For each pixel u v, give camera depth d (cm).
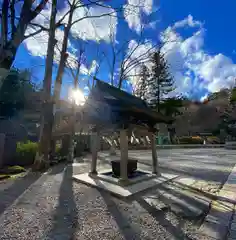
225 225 271
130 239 232
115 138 855
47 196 395
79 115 634
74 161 956
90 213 309
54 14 741
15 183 504
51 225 265
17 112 1249
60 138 1112
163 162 945
